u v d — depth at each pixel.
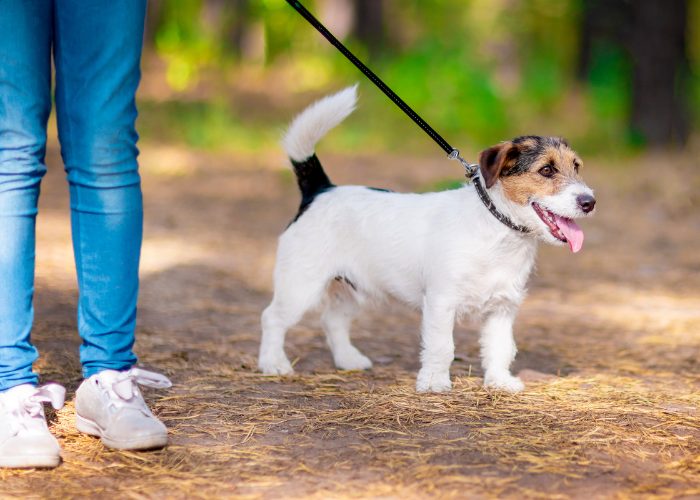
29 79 4.12
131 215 4.39
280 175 17.55
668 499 3.80
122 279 4.40
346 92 6.00
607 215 13.80
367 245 5.84
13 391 4.18
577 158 5.44
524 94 25.53
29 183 4.21
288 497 3.77
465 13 35.22
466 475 4.02
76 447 4.35
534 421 4.84
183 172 17.84
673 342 7.26
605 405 5.20
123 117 4.29
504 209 5.34
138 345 6.59
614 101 25.61
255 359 6.34
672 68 20.22
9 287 4.18
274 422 4.75
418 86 23.59
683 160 18.44
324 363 6.41
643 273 10.31
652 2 20.05
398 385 5.66
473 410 5.03
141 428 4.27
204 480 3.95
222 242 11.73
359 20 33.12
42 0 4.14
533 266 5.73
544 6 30.05
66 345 6.41
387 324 7.94
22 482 3.92
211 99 26.84
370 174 17.16
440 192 5.77
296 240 6.02
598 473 4.09
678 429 4.78
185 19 34.19
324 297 6.20
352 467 4.11
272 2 34.12
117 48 4.20
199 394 5.28
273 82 30.45
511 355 5.68
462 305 5.52
